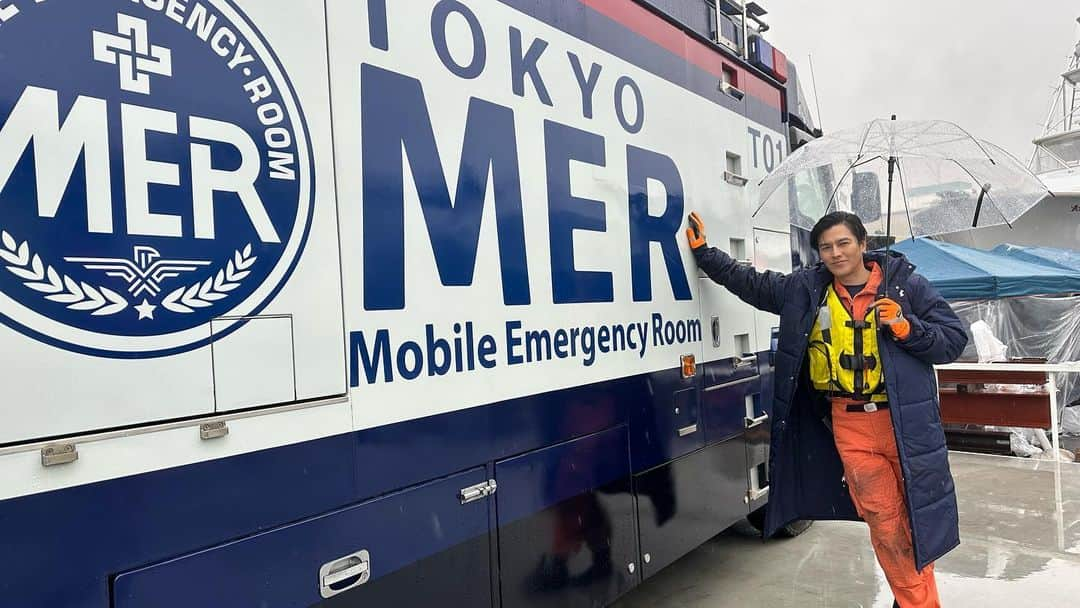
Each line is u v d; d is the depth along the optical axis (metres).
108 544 1.35
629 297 2.83
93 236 1.33
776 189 3.45
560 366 2.46
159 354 1.41
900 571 2.83
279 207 1.63
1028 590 3.64
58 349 1.28
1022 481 5.78
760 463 3.76
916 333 2.64
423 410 1.96
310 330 1.68
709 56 3.54
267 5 1.63
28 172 1.26
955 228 3.45
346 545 1.76
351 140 1.81
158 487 1.41
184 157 1.46
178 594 1.45
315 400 1.69
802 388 3.09
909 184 3.49
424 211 2.00
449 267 2.07
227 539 1.52
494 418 2.19
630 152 2.90
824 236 2.80
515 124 2.35
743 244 3.73
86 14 1.34
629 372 2.81
